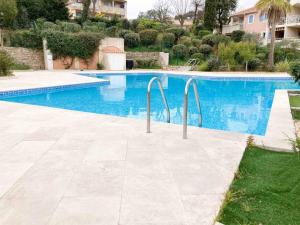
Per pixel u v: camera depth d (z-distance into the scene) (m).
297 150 3.54
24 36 21.02
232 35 29.75
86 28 25.48
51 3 28.08
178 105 9.74
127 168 3.04
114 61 22.88
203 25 33.12
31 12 26.97
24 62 20.98
